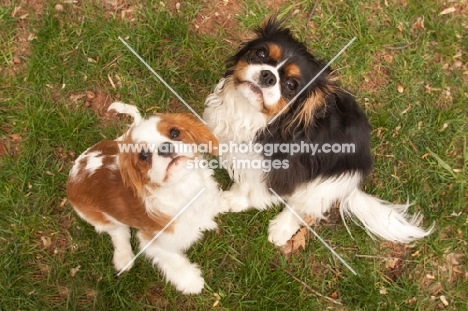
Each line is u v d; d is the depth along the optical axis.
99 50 1.44
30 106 1.39
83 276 1.32
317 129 1.18
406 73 1.50
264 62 1.14
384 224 1.31
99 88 1.43
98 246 1.33
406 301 1.35
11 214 1.33
